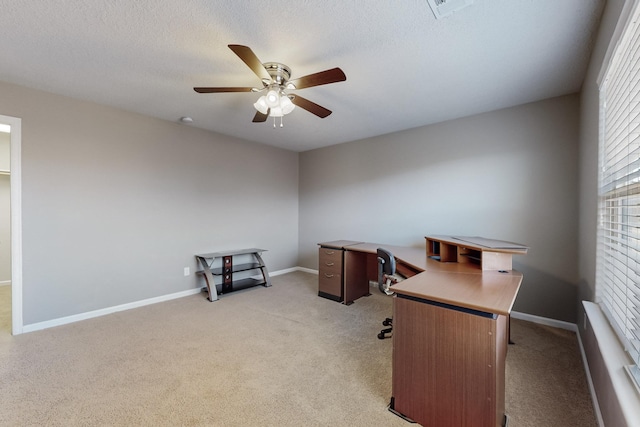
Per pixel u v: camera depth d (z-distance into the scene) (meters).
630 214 1.39
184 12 1.69
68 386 1.89
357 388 1.90
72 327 2.84
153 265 3.61
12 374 2.02
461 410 1.45
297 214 5.55
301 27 1.83
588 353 2.00
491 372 1.37
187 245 3.96
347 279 3.66
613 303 1.58
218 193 4.31
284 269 5.34
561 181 2.86
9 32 1.88
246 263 4.69
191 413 1.65
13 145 2.66
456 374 1.46
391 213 4.18
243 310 3.38
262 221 4.96
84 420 1.59
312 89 2.72
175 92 2.82
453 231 3.56
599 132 1.86
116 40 1.98
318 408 1.71
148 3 1.62
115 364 2.17
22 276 2.70
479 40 1.95
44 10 1.67
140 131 3.47
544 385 1.94
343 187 4.82
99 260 3.17
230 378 2.00
